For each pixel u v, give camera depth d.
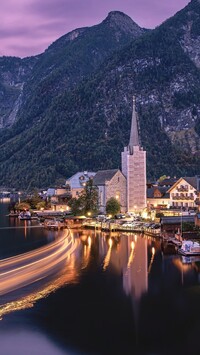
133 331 54.56
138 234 138.88
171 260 94.38
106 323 57.25
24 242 127.38
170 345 50.94
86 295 69.06
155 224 141.88
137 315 59.84
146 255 100.62
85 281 77.56
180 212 157.12
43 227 168.75
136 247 112.19
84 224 163.25
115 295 68.69
